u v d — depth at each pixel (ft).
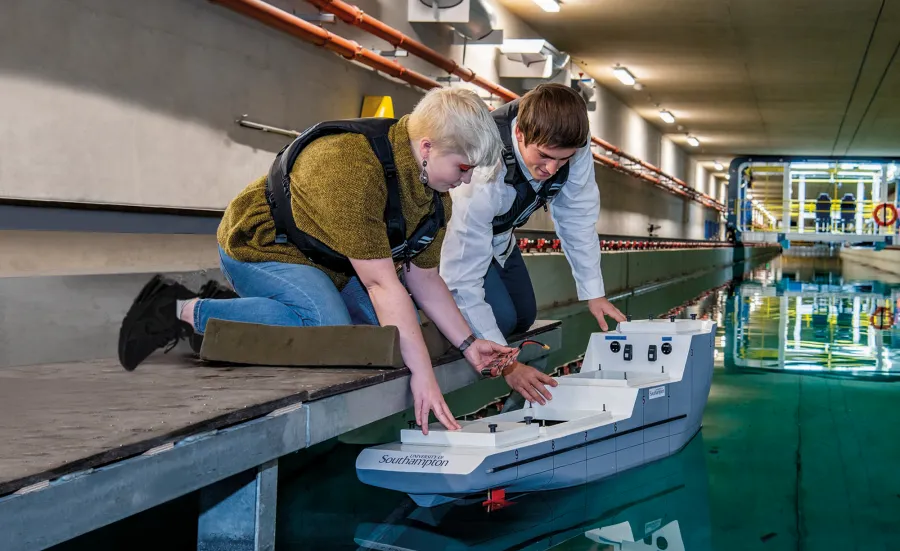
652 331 9.93
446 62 24.13
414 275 7.85
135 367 7.34
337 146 6.64
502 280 10.71
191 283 12.28
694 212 89.20
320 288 7.49
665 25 33.63
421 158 6.54
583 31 34.96
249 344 7.29
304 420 6.09
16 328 9.58
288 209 7.19
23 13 10.98
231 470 5.31
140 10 13.08
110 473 4.36
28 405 5.53
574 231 10.14
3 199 10.74
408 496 7.72
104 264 12.39
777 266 81.76
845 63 39.88
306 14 17.78
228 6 14.70
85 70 12.04
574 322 24.26
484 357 7.95
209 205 15.10
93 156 12.26
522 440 7.26
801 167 83.30
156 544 6.50
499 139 6.50
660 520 6.99
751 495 7.78
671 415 9.25
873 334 22.04
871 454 9.39
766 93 48.26
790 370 15.72
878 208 74.79
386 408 7.23
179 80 14.11
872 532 6.72
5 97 10.79
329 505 7.48
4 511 3.77
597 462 8.07
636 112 55.98
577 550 6.27
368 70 21.30
